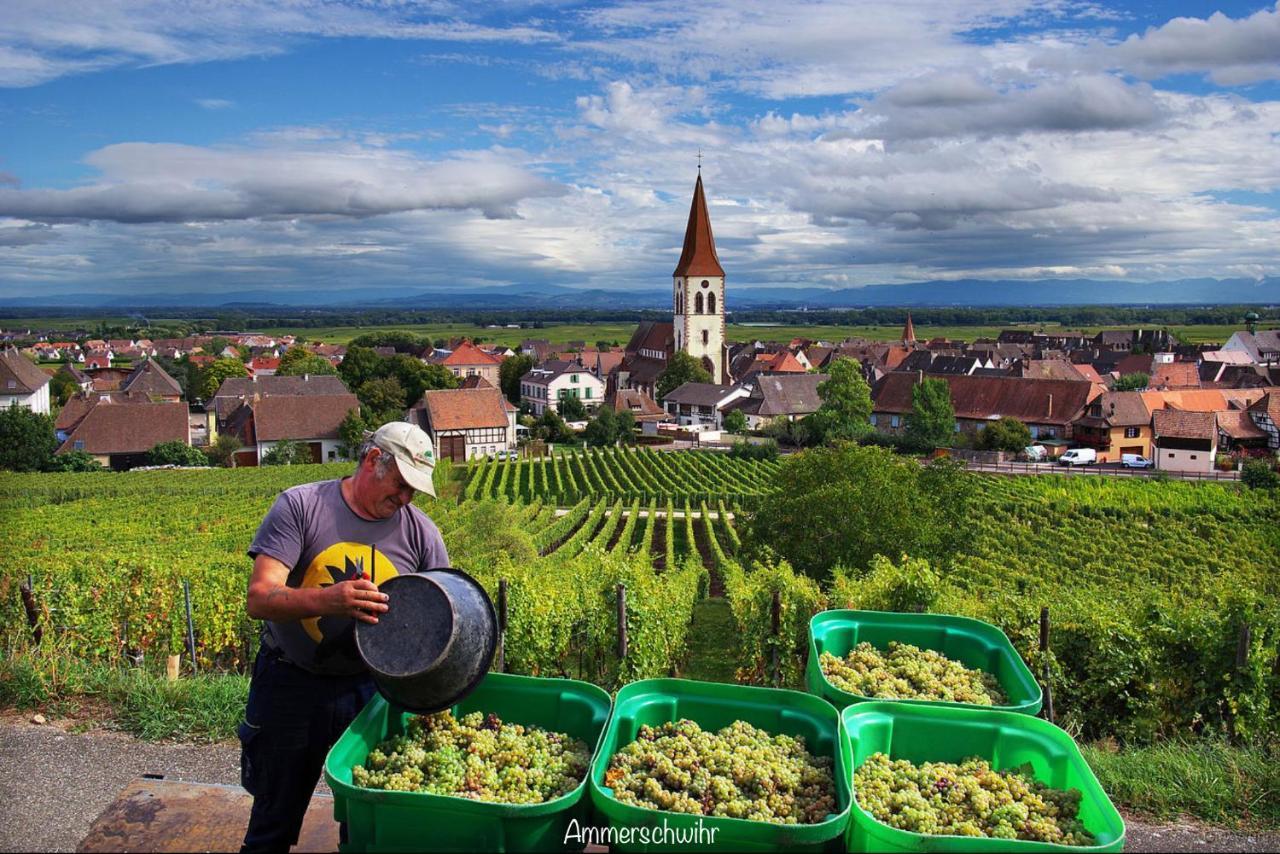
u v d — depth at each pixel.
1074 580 36.19
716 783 4.01
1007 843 3.46
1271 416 77.75
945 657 6.15
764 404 98.56
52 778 6.57
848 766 3.94
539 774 4.04
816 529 29.33
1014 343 168.38
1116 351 135.12
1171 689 10.23
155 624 14.58
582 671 15.01
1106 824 3.77
